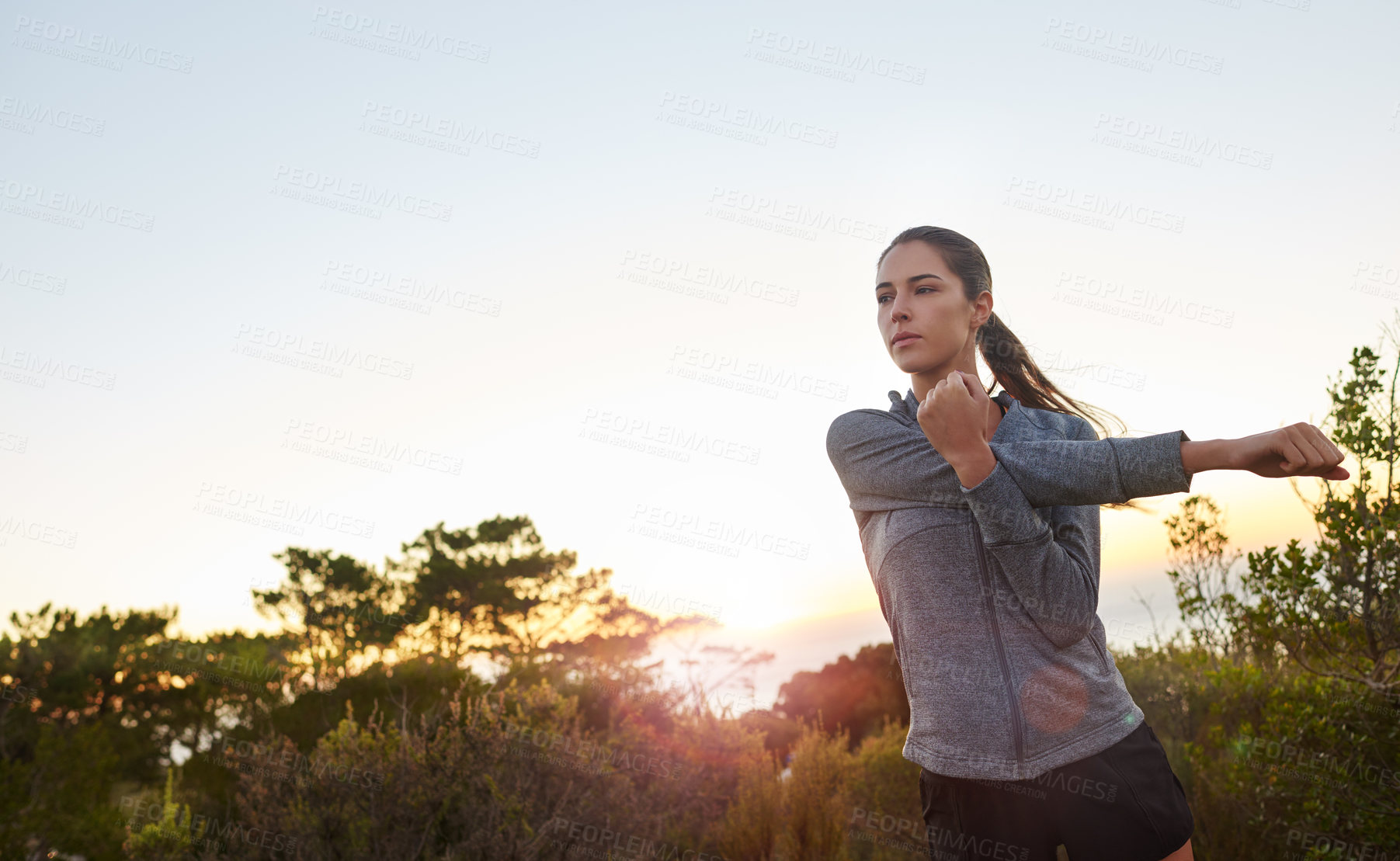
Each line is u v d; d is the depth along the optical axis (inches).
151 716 282.4
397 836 158.4
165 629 429.1
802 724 250.5
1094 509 45.5
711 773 226.1
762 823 199.6
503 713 177.0
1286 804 145.7
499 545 882.1
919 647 43.6
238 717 256.8
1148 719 198.4
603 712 241.4
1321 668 137.6
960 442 37.4
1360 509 125.3
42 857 174.2
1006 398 49.9
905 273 47.1
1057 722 40.5
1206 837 160.7
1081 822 39.8
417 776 164.7
